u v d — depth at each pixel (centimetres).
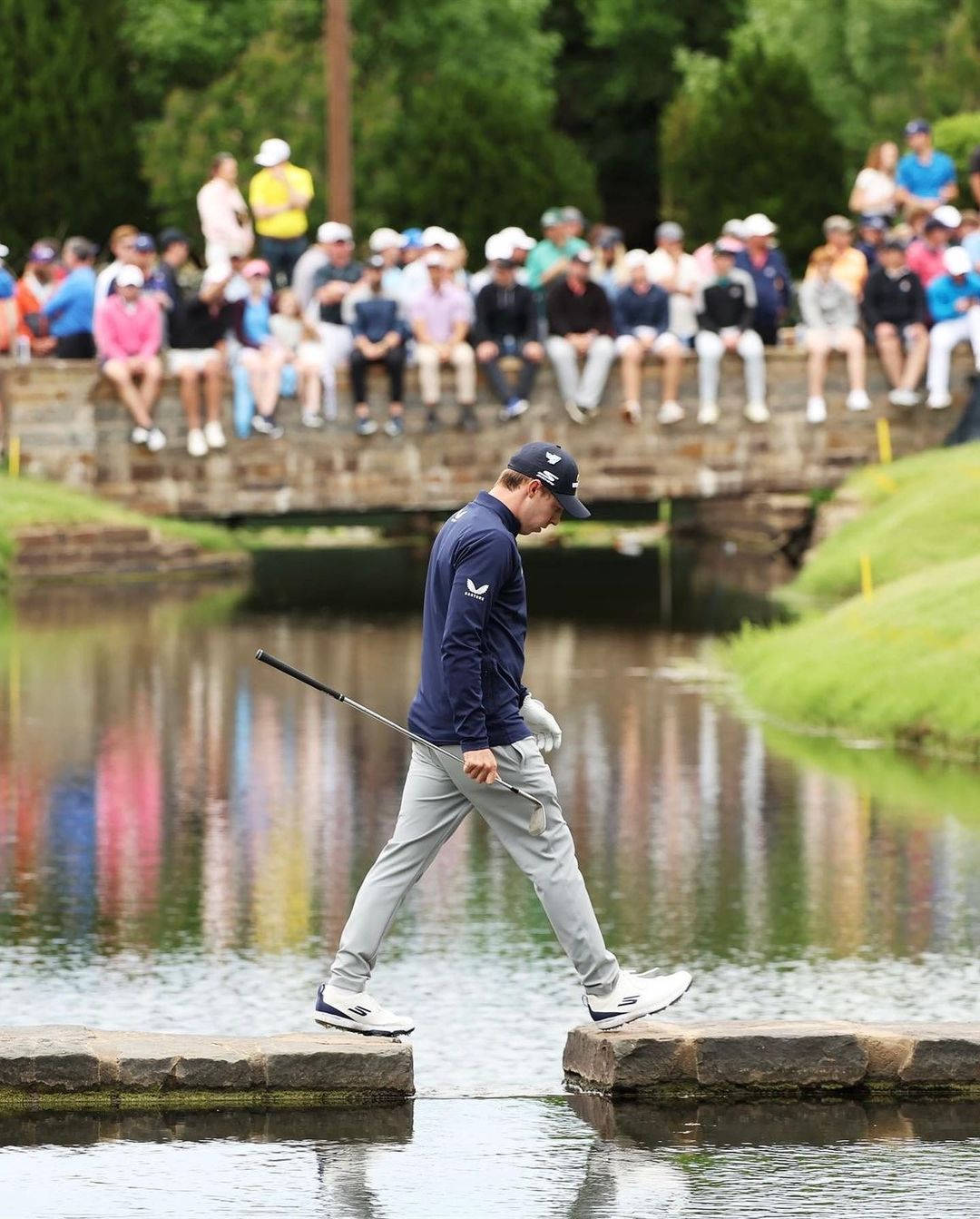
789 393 8675
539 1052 2628
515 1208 2039
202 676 5853
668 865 3738
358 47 14362
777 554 8962
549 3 15600
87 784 4450
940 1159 2180
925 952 3134
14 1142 2233
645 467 8562
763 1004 2853
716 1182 2111
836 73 14075
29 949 3164
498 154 11988
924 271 8656
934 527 7494
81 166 12719
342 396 8388
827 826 4053
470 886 3653
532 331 8375
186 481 8400
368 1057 2394
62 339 8438
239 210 8238
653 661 6234
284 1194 2075
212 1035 2708
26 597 7538
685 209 12481
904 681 5162
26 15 12650
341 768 4647
